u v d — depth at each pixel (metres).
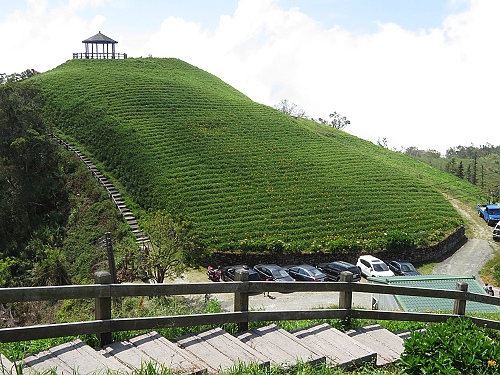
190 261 41.16
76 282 41.12
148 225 40.38
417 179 70.25
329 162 67.69
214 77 110.38
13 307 29.41
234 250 45.94
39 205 54.59
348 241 49.06
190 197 53.19
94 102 75.56
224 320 8.41
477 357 7.63
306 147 71.69
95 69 93.88
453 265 49.72
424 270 48.22
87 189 56.34
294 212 53.09
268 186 57.81
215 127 71.94
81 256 45.56
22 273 44.22
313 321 10.50
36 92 72.69
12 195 54.34
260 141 70.19
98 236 48.31
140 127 67.94
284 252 46.66
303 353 7.80
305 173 62.47
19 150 55.06
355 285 9.89
